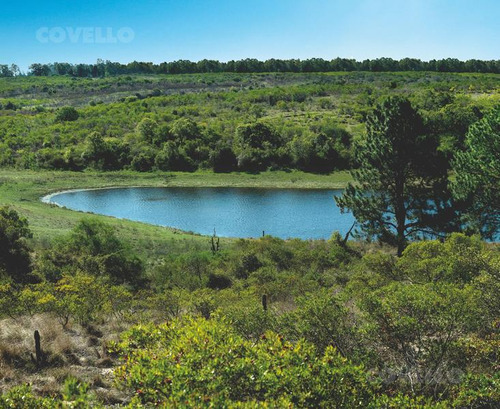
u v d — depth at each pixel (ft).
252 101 616.39
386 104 104.83
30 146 416.05
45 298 54.95
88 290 63.98
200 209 242.37
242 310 35.83
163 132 426.10
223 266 112.16
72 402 18.29
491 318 32.89
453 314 28.25
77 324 55.57
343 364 21.77
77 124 497.05
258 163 367.25
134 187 320.50
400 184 107.55
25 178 327.26
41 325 51.47
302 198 271.49
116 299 66.18
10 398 20.43
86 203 260.42
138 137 430.61
